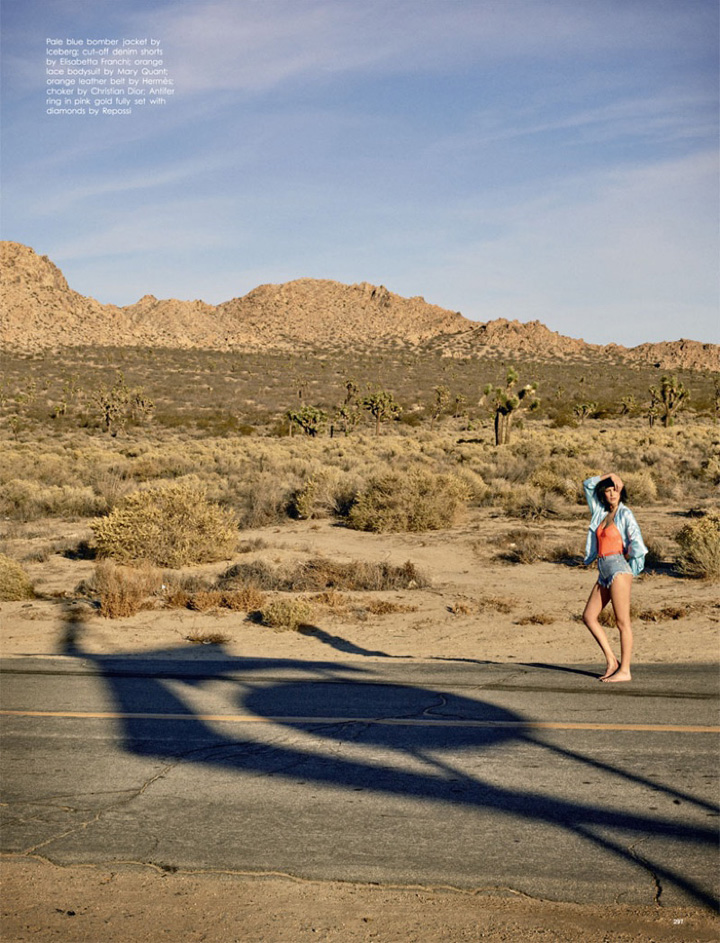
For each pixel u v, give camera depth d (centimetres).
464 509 2078
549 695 677
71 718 649
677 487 2503
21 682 766
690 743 555
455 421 7981
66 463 3800
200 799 489
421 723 613
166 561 1544
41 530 2070
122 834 446
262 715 645
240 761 548
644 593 1171
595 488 714
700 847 412
